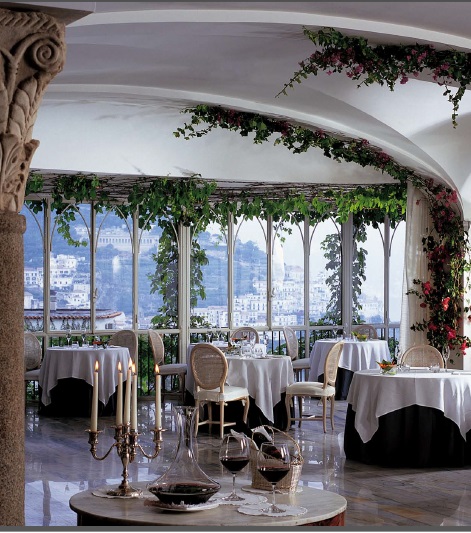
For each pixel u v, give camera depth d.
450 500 6.96
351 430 8.76
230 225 14.37
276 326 14.71
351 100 9.02
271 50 7.58
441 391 8.39
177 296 14.06
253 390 10.35
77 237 13.48
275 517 3.37
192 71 8.44
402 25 6.91
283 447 3.61
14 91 4.07
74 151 11.35
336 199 13.14
